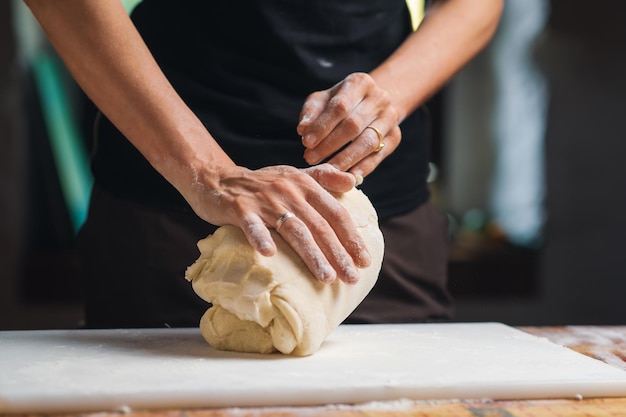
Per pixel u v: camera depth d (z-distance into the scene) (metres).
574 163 4.54
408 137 2.04
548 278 4.49
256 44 1.91
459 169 4.91
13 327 4.13
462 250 4.45
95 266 1.97
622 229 4.44
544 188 4.60
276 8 1.90
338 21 1.96
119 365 1.41
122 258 1.93
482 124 4.93
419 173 2.09
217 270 1.51
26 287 4.12
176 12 1.93
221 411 1.24
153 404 1.24
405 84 1.87
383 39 2.04
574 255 4.52
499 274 4.33
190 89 1.92
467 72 4.88
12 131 4.21
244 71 1.92
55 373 1.35
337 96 1.72
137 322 1.93
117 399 1.23
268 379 1.32
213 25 1.92
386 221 2.01
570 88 4.54
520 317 4.41
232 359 1.47
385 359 1.48
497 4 2.14
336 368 1.41
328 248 1.50
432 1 2.20
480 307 4.35
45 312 4.15
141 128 1.64
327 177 1.59
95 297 1.97
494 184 4.95
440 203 4.83
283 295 1.46
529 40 4.67
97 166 2.00
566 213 4.55
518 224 4.76
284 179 1.55
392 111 1.78
